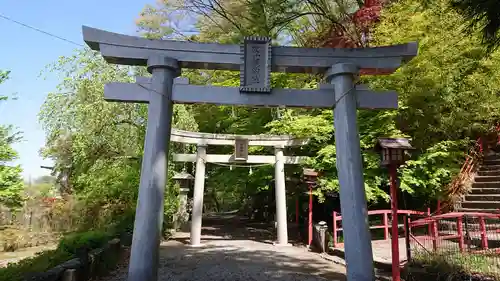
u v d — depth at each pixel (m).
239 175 15.32
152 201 5.05
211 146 16.83
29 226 15.69
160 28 14.84
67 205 15.27
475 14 4.45
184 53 5.58
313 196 13.27
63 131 12.34
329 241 10.24
